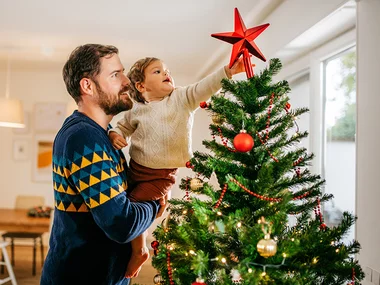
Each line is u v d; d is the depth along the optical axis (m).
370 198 1.46
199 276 0.85
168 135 1.29
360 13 1.54
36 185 5.61
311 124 2.51
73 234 1.19
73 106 3.47
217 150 1.06
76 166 1.09
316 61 2.45
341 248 0.93
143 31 3.50
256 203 1.00
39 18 3.21
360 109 1.54
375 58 1.43
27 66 5.36
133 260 1.35
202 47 4.04
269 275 0.86
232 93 1.06
